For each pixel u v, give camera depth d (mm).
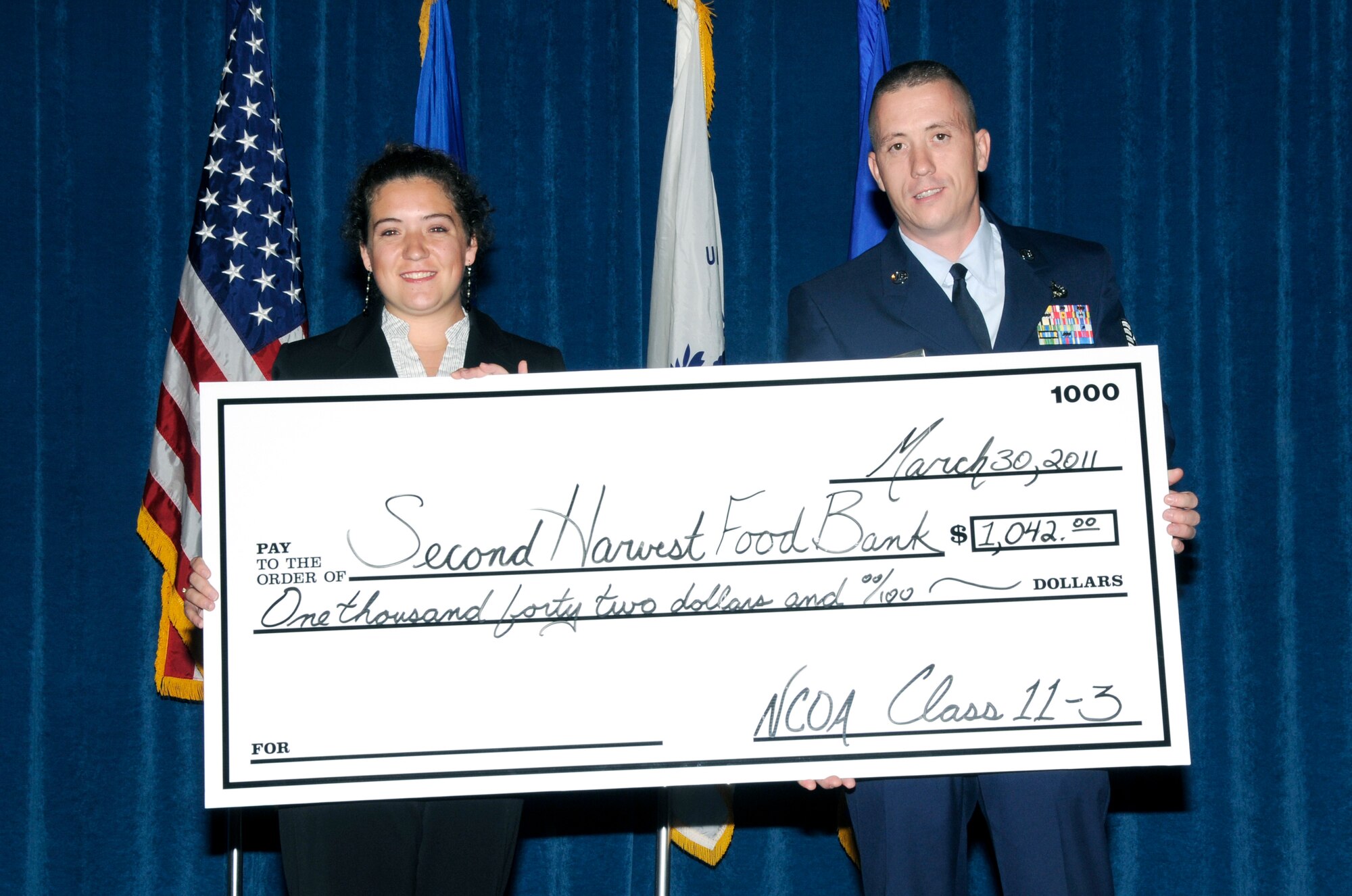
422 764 1921
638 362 3164
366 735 1922
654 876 3066
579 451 1990
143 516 2703
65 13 3113
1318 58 3174
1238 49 3193
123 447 3062
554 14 3201
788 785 3117
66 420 3051
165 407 2738
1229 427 3135
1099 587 1947
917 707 1938
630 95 3188
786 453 1990
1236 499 3141
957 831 2037
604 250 3180
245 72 2887
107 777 3020
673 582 1969
